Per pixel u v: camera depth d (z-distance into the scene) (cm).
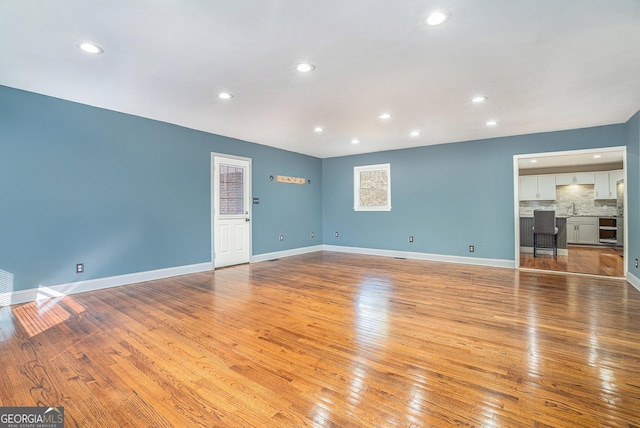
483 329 268
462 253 589
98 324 281
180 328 272
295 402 170
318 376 196
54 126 361
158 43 237
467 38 230
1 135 327
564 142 497
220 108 394
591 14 201
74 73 291
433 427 150
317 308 325
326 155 739
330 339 250
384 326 276
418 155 635
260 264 580
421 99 360
